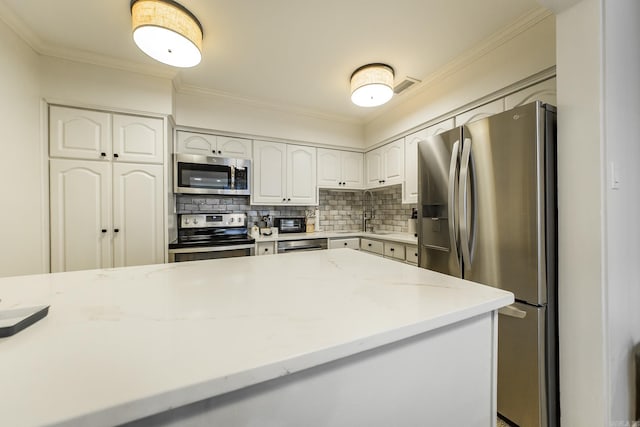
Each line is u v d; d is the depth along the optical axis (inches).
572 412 45.3
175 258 92.7
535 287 47.8
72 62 77.4
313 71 88.9
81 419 12.3
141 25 57.4
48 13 61.9
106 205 82.0
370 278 36.0
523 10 61.2
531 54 64.3
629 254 46.7
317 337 19.4
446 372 25.5
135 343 18.5
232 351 17.5
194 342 18.6
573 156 45.0
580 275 44.3
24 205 68.2
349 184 138.9
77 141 78.8
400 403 23.0
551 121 48.8
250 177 115.7
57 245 76.6
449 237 66.2
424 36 70.6
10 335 19.3
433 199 71.2
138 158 85.7
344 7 60.5
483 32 68.9
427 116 97.7
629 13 47.7
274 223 131.0
